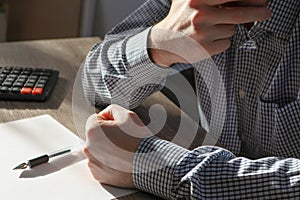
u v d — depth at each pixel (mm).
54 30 2307
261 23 1026
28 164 858
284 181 776
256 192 778
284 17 1015
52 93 1114
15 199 783
